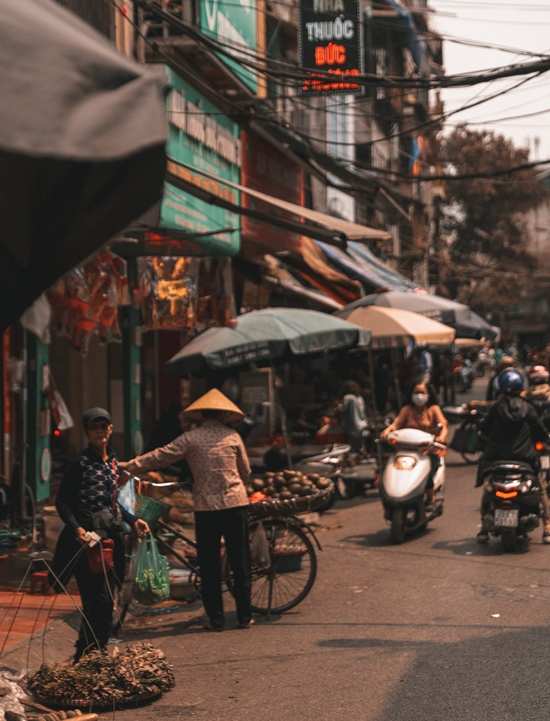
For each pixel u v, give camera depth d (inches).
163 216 463.2
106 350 601.6
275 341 507.5
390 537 427.8
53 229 108.0
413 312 764.6
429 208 1732.3
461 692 219.3
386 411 796.6
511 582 334.3
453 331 700.0
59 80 92.0
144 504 297.1
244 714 212.1
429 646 259.8
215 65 529.7
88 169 99.3
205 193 408.8
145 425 712.4
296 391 812.0
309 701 218.4
